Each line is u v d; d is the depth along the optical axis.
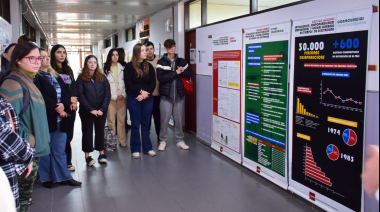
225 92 4.43
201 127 5.38
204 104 5.19
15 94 2.08
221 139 4.65
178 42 6.15
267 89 3.49
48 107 3.11
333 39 2.57
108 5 6.41
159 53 7.43
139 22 9.09
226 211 2.92
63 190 3.44
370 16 2.25
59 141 3.44
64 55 3.73
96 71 4.19
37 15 7.70
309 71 2.85
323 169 2.78
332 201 2.70
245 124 4.00
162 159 4.52
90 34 13.42
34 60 2.15
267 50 3.44
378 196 2.29
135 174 3.92
